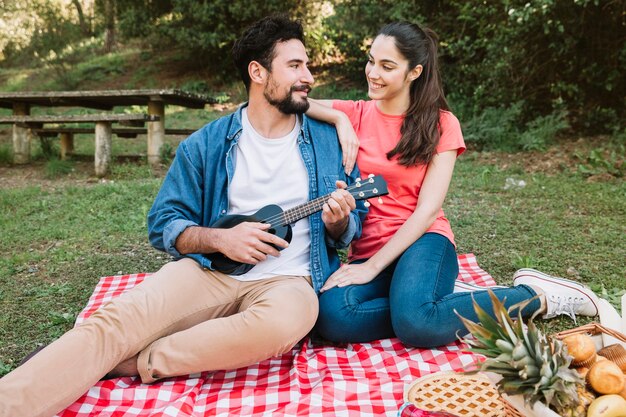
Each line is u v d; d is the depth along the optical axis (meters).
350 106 3.11
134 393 2.33
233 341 2.34
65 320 3.18
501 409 2.05
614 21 6.98
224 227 2.66
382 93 2.83
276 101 2.65
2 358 2.80
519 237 4.32
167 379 2.46
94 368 2.20
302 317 2.45
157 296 2.41
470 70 8.53
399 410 2.07
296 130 2.80
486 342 1.73
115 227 4.88
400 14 9.42
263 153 2.73
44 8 18.14
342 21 11.22
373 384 2.37
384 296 2.87
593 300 2.95
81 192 6.14
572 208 5.04
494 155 7.32
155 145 7.85
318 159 2.80
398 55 2.76
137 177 7.14
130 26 13.77
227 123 2.78
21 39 18.53
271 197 2.74
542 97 8.02
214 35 12.88
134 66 15.61
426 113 2.85
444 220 2.97
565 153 6.92
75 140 10.09
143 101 8.47
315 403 2.26
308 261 2.75
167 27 13.50
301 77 2.64
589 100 7.73
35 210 5.55
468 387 2.19
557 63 7.61
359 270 2.79
